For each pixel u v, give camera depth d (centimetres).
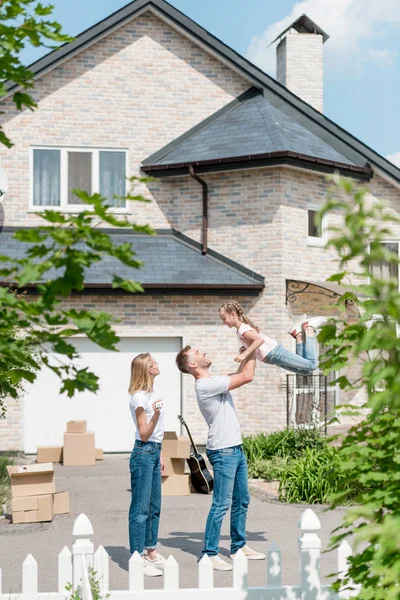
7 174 1825
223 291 1716
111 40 1878
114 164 1870
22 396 1684
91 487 1288
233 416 743
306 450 1391
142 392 741
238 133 1814
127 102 1878
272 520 1010
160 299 1716
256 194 1758
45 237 286
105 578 537
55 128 1847
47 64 1814
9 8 322
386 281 278
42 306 283
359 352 304
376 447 361
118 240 1817
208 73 1922
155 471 747
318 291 1798
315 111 1906
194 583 708
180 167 1783
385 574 293
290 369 838
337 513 1048
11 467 1046
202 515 1045
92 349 1702
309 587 513
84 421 1553
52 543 896
